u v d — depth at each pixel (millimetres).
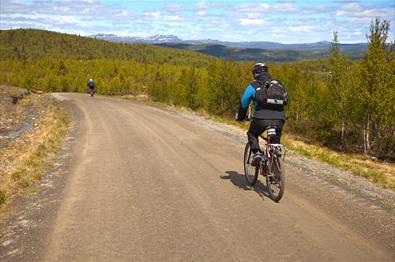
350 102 19672
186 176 8531
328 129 22297
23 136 18828
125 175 8602
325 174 9227
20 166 9570
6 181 8289
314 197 7047
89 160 10258
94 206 6422
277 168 6609
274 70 27734
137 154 11086
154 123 18969
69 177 8430
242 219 5805
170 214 6020
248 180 7922
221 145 12859
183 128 17203
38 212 6148
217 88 32250
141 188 7531
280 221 5727
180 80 40812
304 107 24312
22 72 155250
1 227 5539
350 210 6324
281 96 6629
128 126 17688
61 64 169250
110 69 154750
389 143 18844
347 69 20938
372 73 18344
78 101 38750
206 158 10602
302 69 27266
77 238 5098
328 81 21531
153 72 152375
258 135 7176
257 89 6668
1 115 29969
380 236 5203
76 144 12852
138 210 6211
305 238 5090
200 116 25031
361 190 7738
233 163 10023
